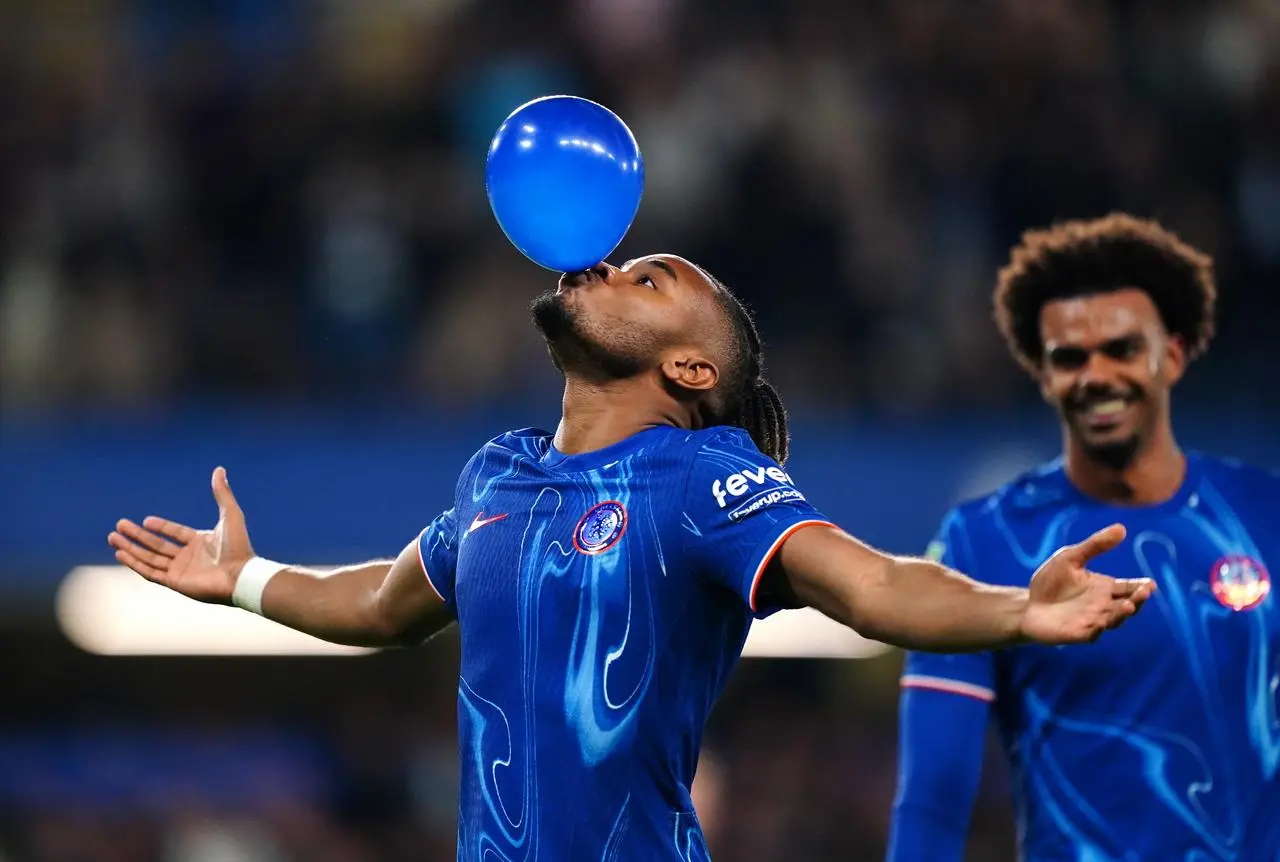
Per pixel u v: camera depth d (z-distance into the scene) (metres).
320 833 33.31
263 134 38.00
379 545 29.86
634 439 10.71
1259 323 36.53
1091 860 13.72
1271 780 13.67
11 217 36.19
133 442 29.81
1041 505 14.67
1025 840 14.21
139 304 35.47
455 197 37.53
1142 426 14.28
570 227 11.05
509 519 10.74
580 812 10.13
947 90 38.25
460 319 35.59
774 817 33.81
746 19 39.00
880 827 33.59
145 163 37.34
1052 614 9.03
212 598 12.44
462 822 10.70
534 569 10.45
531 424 30.55
